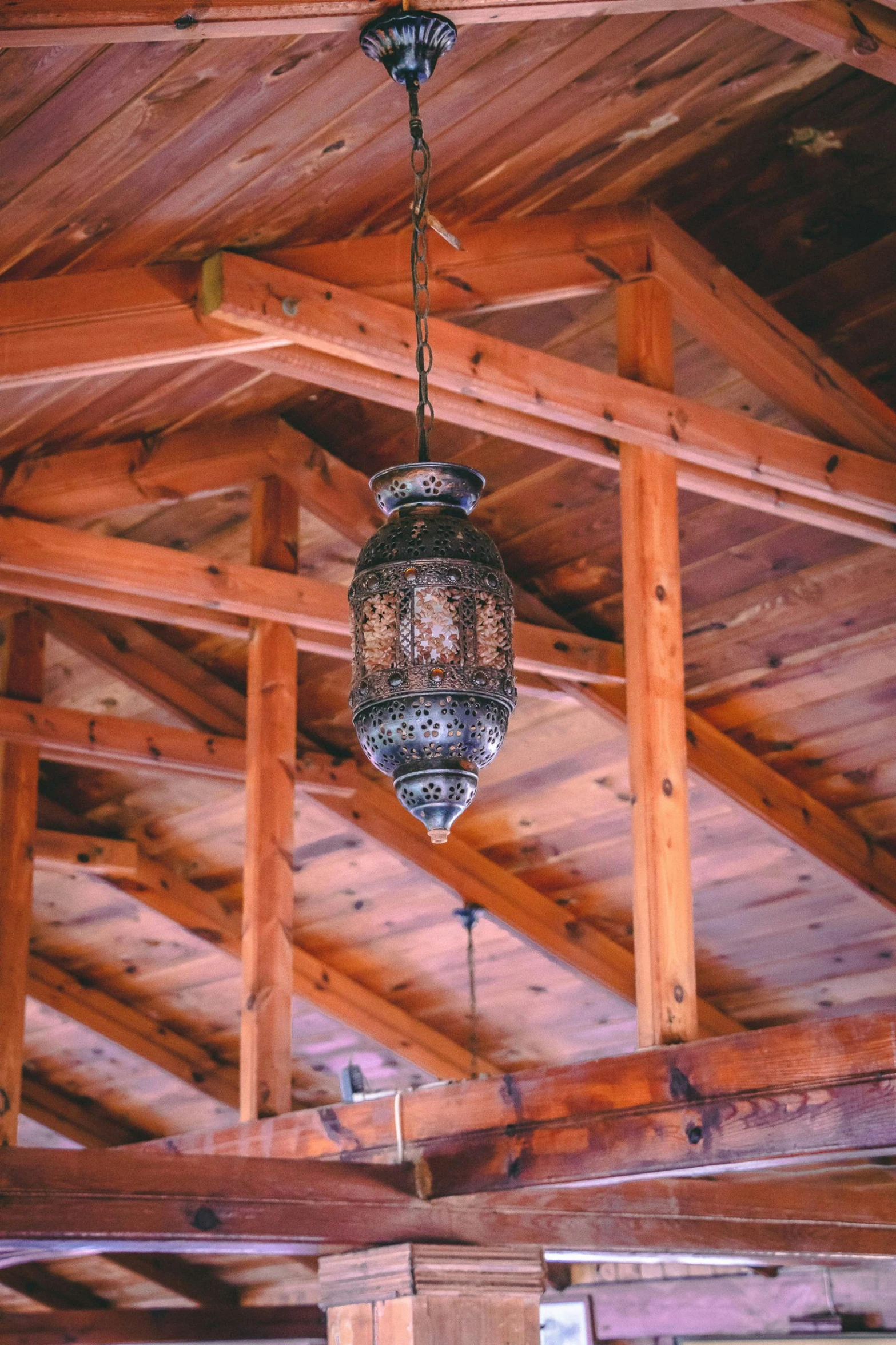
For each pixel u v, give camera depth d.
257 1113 4.27
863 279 4.46
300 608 4.83
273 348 3.46
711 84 3.81
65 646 6.12
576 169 3.92
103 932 7.44
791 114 4.08
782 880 5.98
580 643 5.34
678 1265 7.08
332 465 5.20
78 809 6.84
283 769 4.73
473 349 3.60
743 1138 3.08
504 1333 3.73
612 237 4.10
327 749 6.35
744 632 5.33
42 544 4.46
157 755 5.70
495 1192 3.58
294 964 7.10
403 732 2.14
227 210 3.22
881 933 6.03
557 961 6.48
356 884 6.78
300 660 6.00
